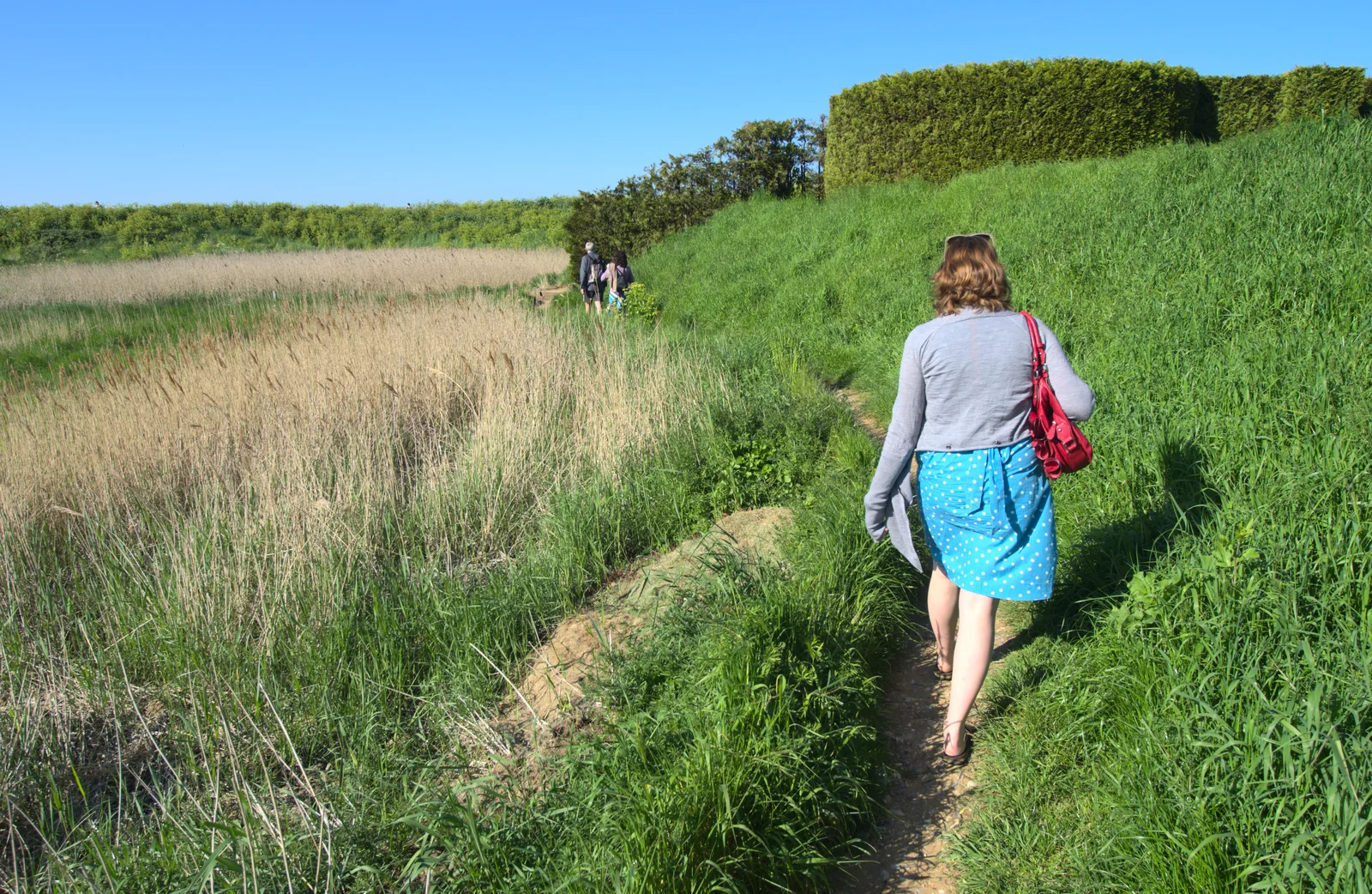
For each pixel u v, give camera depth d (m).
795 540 4.48
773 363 8.92
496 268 29.14
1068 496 4.32
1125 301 6.38
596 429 6.70
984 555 2.82
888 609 3.87
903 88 14.19
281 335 10.59
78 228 47.97
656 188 20.81
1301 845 1.92
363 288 24.67
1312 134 7.66
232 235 49.41
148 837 3.04
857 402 8.10
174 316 20.42
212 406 7.60
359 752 3.53
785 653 3.07
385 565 5.27
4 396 8.49
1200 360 4.85
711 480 5.87
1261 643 2.58
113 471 6.39
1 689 4.14
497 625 4.34
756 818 2.55
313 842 2.88
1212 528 3.25
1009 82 13.20
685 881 2.30
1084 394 2.69
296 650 4.20
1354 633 2.47
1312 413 3.70
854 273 11.16
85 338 17.23
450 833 2.65
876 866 2.65
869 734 3.02
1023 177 11.61
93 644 4.50
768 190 19.59
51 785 3.39
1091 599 3.30
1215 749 2.29
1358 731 2.17
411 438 7.41
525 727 3.61
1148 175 8.83
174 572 4.69
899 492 3.10
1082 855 2.39
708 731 2.69
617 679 3.38
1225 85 14.52
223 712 3.72
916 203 12.74
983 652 2.88
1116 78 12.73
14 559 5.28
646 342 9.35
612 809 2.53
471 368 8.35
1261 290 5.24
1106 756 2.67
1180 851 2.16
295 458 5.96
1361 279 4.84
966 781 2.93
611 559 5.30
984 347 2.75
